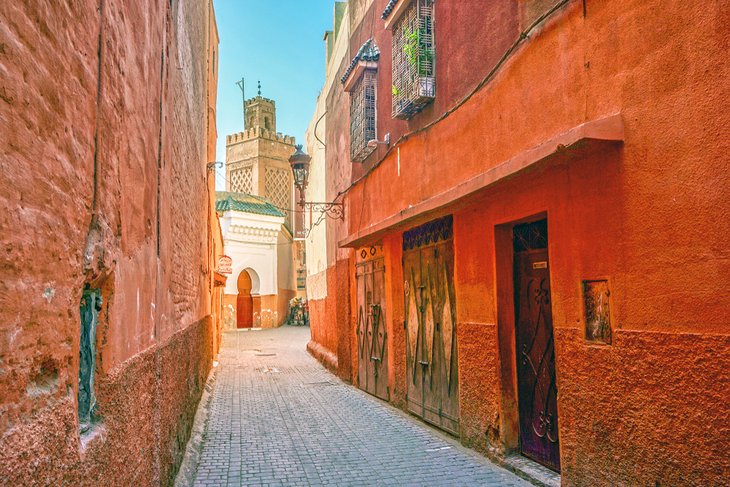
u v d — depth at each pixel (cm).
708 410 308
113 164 279
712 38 309
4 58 155
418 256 777
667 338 337
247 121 4712
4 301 154
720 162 304
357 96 1002
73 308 215
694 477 316
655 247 347
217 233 1981
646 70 355
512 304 568
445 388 687
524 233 554
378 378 965
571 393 429
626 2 371
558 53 439
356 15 1146
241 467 568
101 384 256
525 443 547
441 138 652
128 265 317
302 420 797
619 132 371
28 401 169
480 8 570
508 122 508
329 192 1489
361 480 520
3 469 145
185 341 648
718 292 304
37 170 179
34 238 176
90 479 222
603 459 390
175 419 518
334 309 1390
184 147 698
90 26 238
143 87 368
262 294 3322
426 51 682
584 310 417
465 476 521
